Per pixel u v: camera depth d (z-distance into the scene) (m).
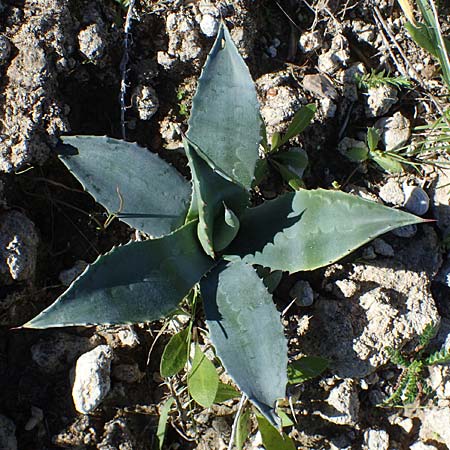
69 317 0.54
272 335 0.58
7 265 0.64
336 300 0.70
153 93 0.73
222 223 0.62
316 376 0.68
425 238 0.73
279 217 0.62
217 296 0.61
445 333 0.72
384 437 0.69
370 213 0.57
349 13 0.79
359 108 0.77
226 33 0.61
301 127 0.71
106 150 0.62
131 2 0.71
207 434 0.68
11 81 0.66
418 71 0.79
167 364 0.64
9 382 0.65
